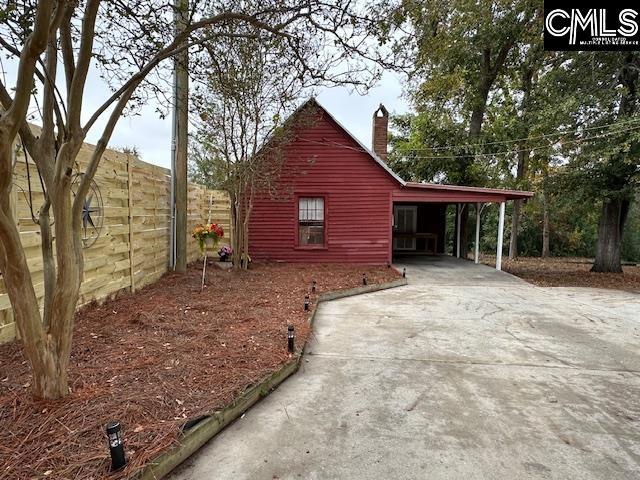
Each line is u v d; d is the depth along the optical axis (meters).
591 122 10.05
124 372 2.72
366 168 10.09
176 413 2.23
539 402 2.75
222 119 7.17
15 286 2.05
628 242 19.78
